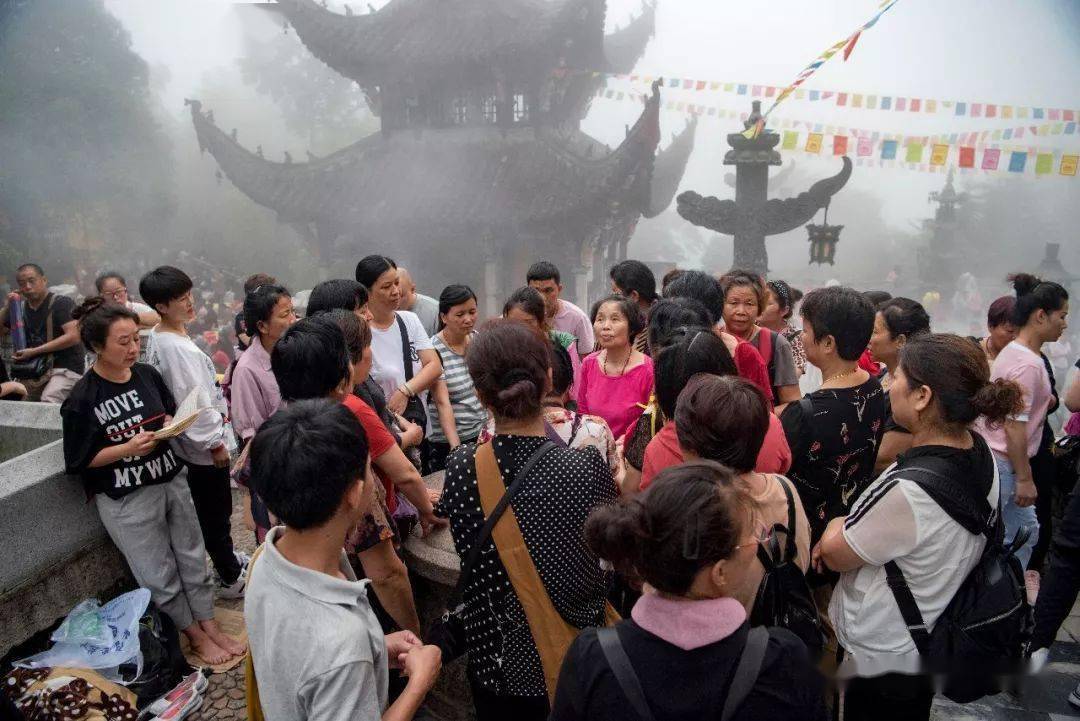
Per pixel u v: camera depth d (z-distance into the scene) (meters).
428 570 2.68
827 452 2.44
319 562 1.54
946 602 2.00
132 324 3.07
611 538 1.33
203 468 3.62
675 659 1.24
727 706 1.21
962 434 2.03
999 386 1.90
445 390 3.92
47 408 4.36
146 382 3.24
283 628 1.46
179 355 3.47
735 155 13.32
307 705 1.44
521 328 1.99
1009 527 3.57
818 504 2.50
